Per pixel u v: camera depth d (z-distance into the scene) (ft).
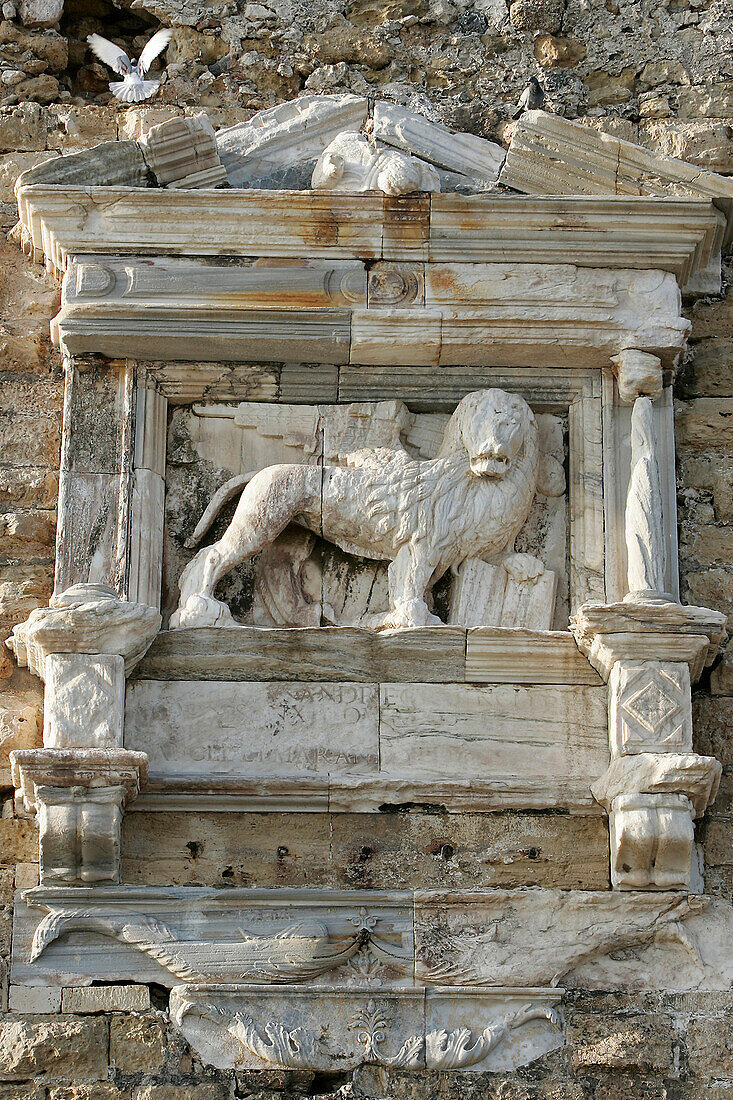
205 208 47.52
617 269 48.03
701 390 49.60
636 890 42.57
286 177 49.57
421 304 47.37
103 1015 41.14
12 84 53.47
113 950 41.57
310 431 47.57
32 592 46.42
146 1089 40.47
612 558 46.21
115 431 46.88
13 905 42.65
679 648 43.55
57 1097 40.42
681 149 52.95
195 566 45.75
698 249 48.91
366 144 48.85
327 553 46.75
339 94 51.72
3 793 44.55
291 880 42.68
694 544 47.73
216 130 53.06
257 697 43.96
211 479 47.37
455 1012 41.42
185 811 43.06
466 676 44.29
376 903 42.24
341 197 47.44
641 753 42.78
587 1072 41.09
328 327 46.98
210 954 41.39
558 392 47.91
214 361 47.70
